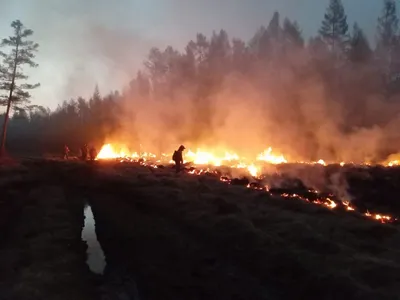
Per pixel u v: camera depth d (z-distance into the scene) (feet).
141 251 45.09
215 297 31.91
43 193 88.02
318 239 37.01
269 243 38.01
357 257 32.53
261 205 54.13
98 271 41.22
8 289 37.24
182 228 48.47
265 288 31.58
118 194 77.92
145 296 34.47
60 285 37.76
